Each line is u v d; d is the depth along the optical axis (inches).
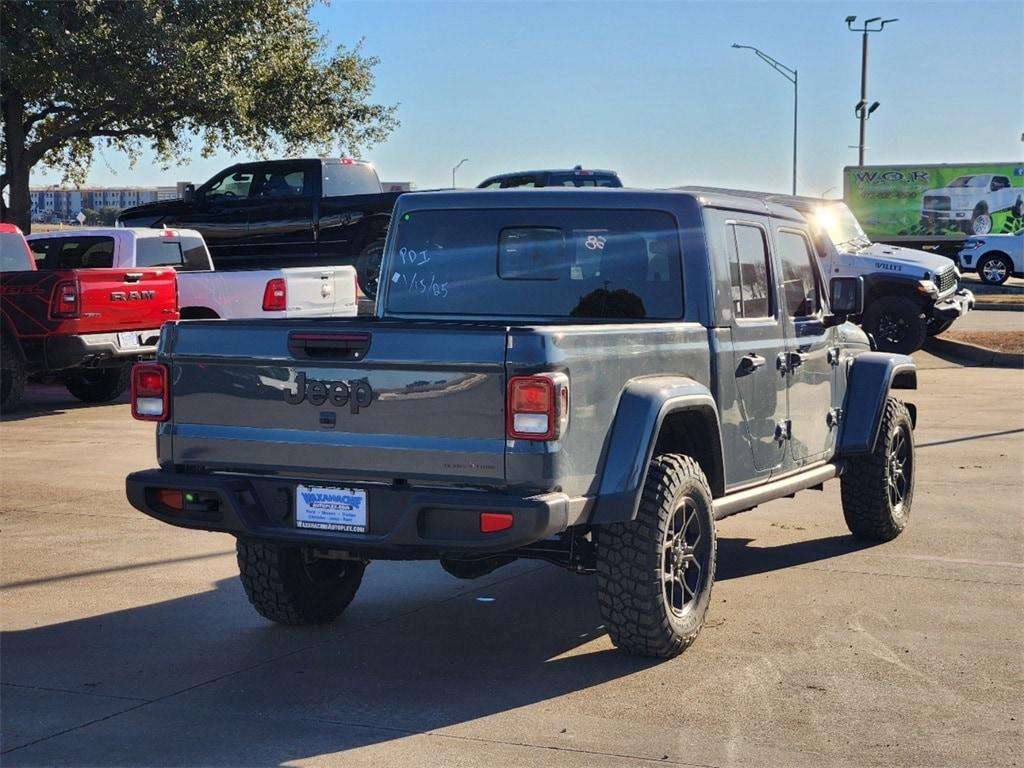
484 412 201.0
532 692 213.2
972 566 301.0
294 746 189.3
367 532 210.7
